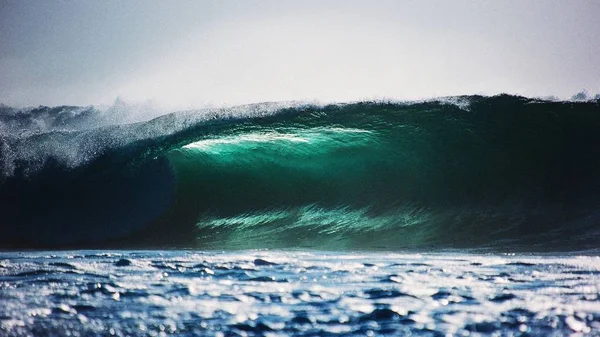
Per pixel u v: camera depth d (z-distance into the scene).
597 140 14.30
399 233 12.94
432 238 12.49
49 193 14.38
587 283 6.80
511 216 13.38
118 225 14.10
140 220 14.12
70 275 7.52
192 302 5.72
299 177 14.27
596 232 12.36
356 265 8.41
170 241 13.43
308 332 4.70
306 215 13.98
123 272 7.74
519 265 8.54
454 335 4.61
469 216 13.54
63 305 5.61
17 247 13.36
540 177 13.92
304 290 6.31
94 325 4.90
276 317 5.14
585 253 10.71
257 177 14.28
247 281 6.90
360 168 14.23
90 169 14.45
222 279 7.07
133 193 14.27
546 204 13.60
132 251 11.56
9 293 6.18
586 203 13.50
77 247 13.20
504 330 4.72
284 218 13.99
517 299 5.84
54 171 14.51
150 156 14.42
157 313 5.29
